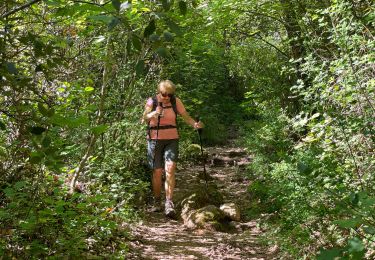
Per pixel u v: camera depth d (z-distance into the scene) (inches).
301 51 331.3
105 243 191.0
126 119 306.7
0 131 157.1
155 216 287.7
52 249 157.9
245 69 434.0
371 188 162.2
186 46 367.6
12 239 146.6
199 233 252.7
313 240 177.3
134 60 295.6
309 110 240.8
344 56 195.8
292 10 317.4
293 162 208.8
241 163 443.8
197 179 379.9
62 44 120.9
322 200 174.7
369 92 190.9
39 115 126.9
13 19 104.6
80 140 242.1
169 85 287.0
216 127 564.7
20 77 98.2
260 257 208.1
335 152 198.8
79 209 181.6
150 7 186.4
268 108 367.6
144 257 201.9
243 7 313.4
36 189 159.6
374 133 171.8
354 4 231.8
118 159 282.7
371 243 147.3
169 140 290.2
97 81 288.8
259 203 293.3
